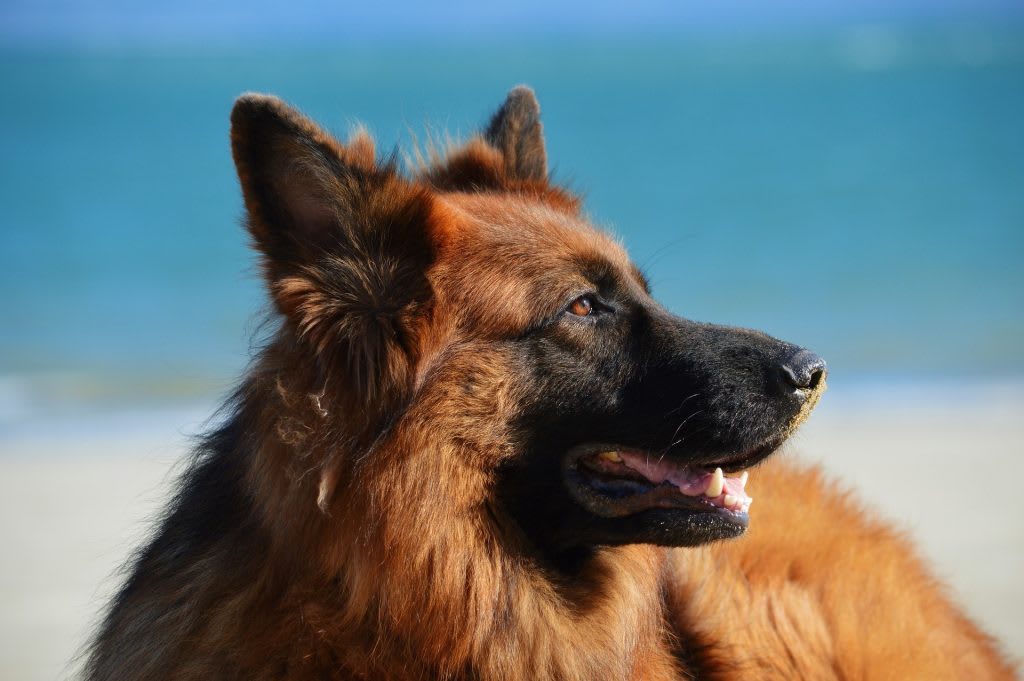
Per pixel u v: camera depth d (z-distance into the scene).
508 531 6.13
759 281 32.62
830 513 8.33
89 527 14.30
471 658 5.95
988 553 12.80
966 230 38.59
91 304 30.41
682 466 6.32
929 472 16.42
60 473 17.05
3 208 42.38
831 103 81.88
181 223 39.88
